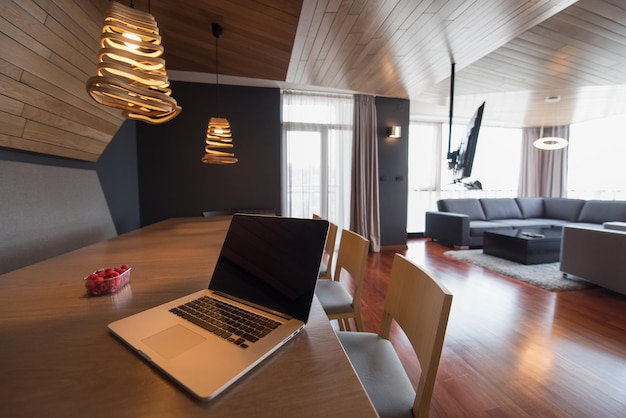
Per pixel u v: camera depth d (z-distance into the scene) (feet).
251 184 13.30
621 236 8.31
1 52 4.87
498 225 15.79
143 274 3.27
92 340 1.89
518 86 12.32
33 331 2.00
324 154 14.55
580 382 4.92
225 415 1.28
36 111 6.16
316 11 6.84
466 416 4.24
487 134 20.62
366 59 9.68
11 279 3.11
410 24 7.38
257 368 1.61
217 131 8.13
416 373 5.29
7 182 6.26
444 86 12.64
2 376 1.52
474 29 7.63
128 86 3.17
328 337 1.97
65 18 5.62
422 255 14.03
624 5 6.55
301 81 12.18
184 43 8.99
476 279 10.25
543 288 9.29
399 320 3.15
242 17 7.28
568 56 9.27
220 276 2.70
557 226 15.97
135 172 12.19
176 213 12.72
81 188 8.67
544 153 21.12
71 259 3.94
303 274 2.25
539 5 6.55
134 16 3.32
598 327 6.79
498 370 5.25
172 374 1.50
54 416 1.27
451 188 19.79
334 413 1.30
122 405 1.33
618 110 16.14
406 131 15.37
